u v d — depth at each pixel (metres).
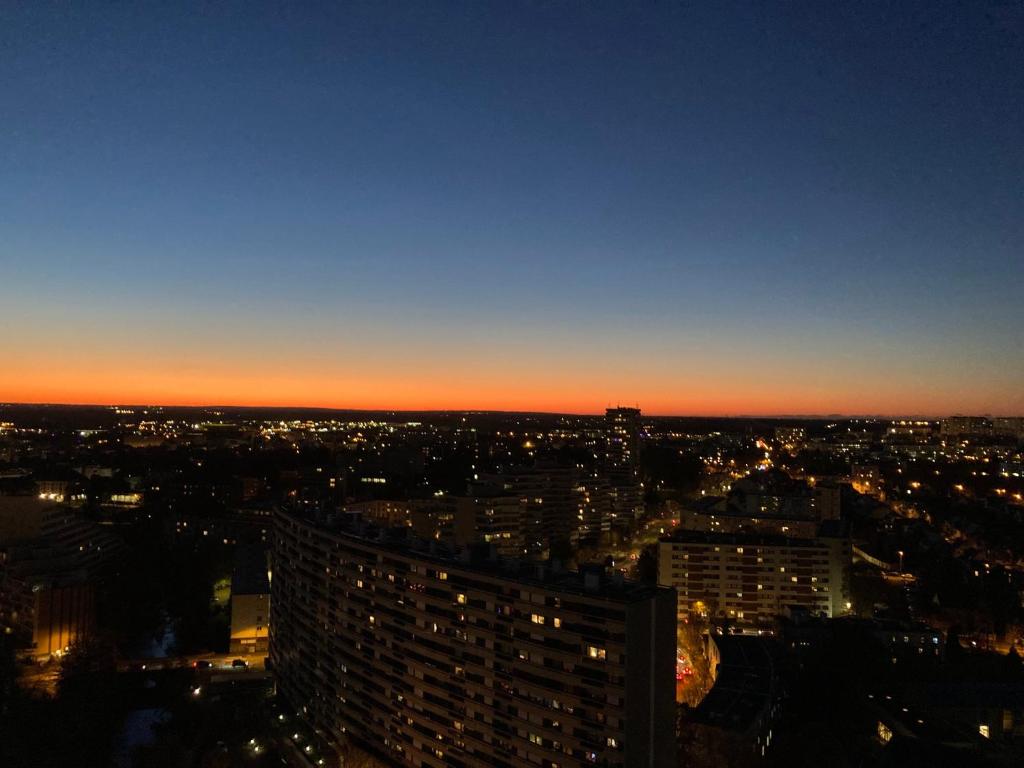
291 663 166.25
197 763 144.88
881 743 148.62
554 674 108.31
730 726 135.25
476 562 126.38
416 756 126.62
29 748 146.38
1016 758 139.62
